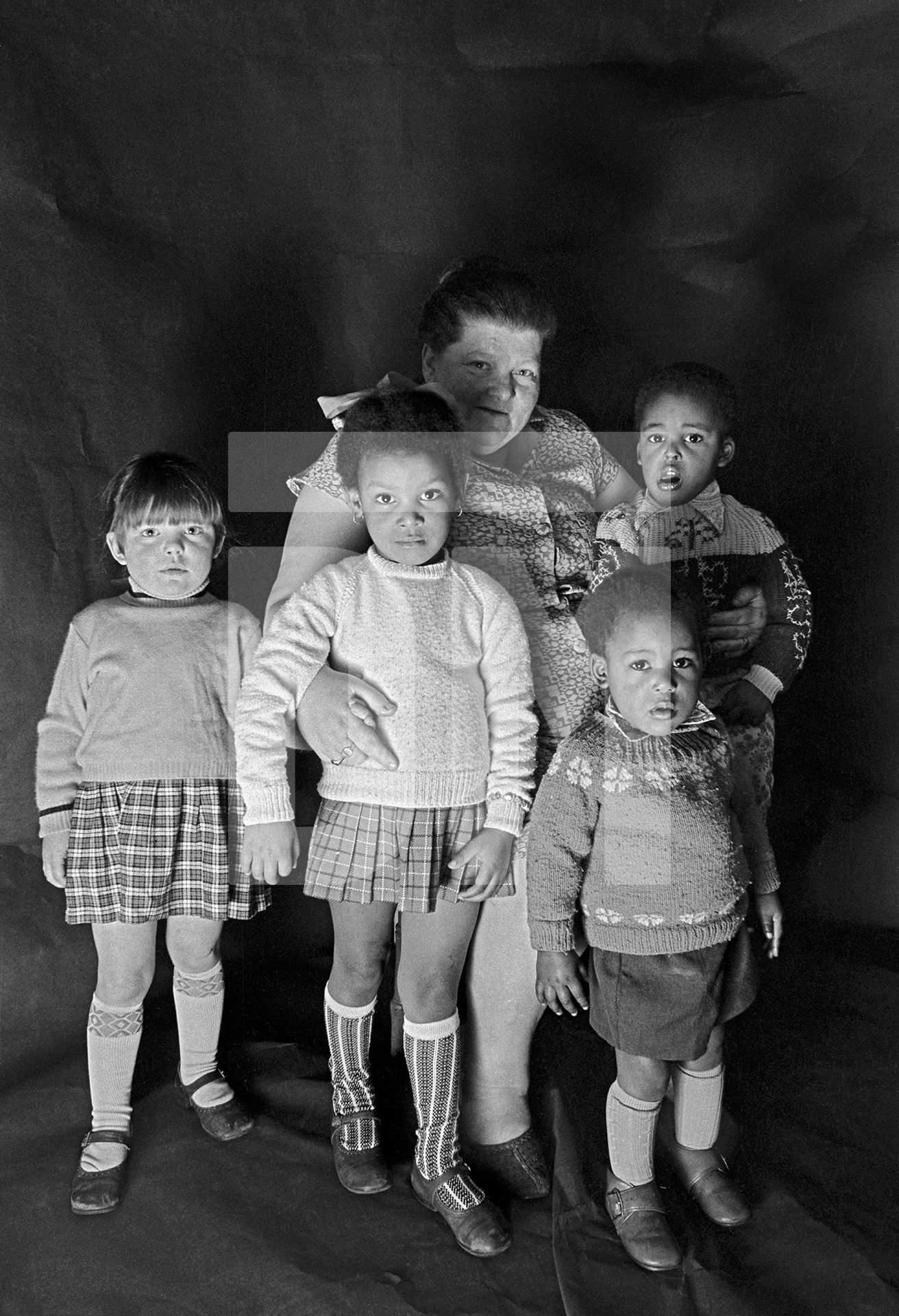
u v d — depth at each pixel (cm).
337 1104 152
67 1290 131
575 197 199
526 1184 146
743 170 198
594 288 199
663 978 132
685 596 137
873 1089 166
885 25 193
